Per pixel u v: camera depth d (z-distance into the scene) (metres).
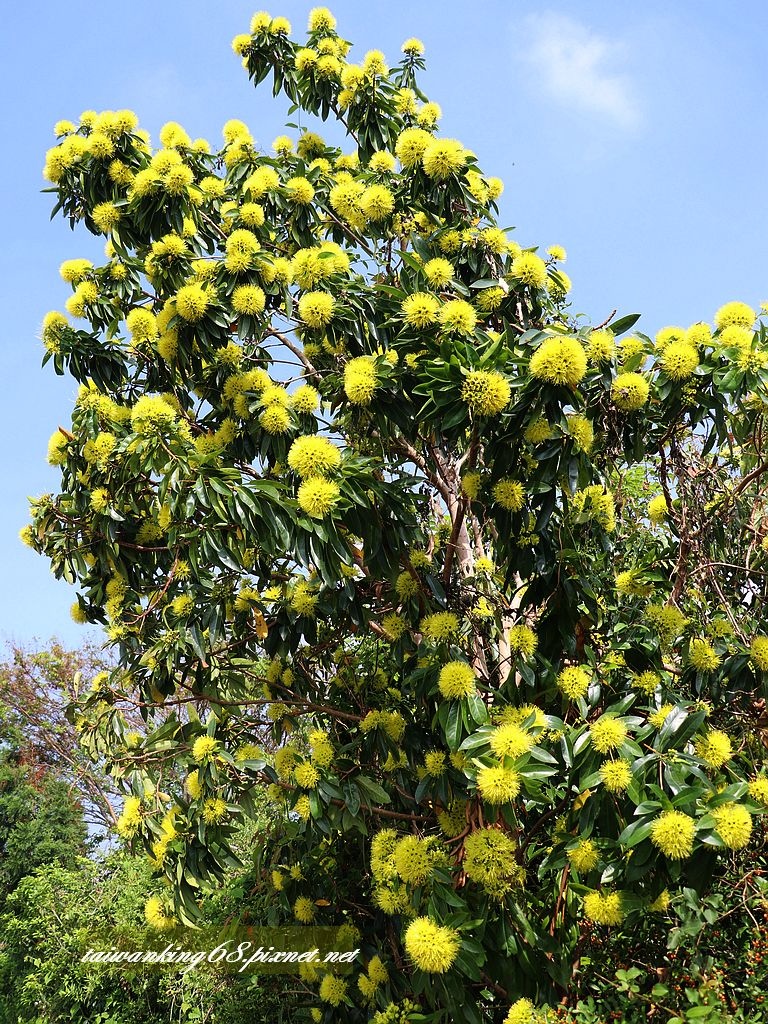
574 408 3.34
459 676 3.36
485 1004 3.88
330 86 5.46
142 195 4.40
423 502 4.76
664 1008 2.85
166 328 4.15
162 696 4.74
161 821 4.57
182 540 4.15
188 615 4.31
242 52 5.62
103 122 4.72
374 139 5.34
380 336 4.17
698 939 3.14
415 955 3.04
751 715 4.00
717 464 4.58
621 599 4.21
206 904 6.28
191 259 4.38
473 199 4.56
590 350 3.46
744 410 3.71
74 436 4.52
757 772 3.64
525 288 4.11
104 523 4.45
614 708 3.36
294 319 4.38
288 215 4.98
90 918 7.13
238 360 4.37
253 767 4.27
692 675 3.85
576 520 3.90
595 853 3.12
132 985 6.68
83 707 4.93
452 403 3.29
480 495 3.72
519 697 3.78
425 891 3.37
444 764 3.71
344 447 4.63
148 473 4.32
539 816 3.88
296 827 4.52
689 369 3.40
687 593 4.10
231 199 5.24
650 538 4.75
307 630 4.36
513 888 3.37
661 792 2.84
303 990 5.31
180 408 4.61
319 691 4.91
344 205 4.75
